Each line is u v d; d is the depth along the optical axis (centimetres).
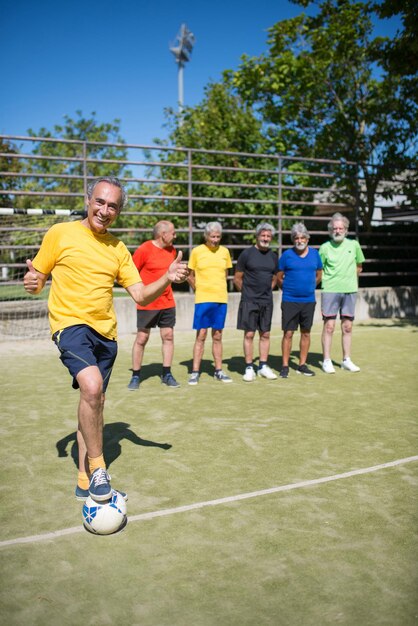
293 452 434
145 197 1147
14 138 988
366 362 821
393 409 563
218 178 1653
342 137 1662
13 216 1331
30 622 227
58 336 329
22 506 338
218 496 352
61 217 1351
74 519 321
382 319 1365
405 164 1573
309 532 304
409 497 350
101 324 337
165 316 652
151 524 314
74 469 399
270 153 1745
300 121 1791
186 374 735
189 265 670
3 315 1037
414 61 1345
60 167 2841
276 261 695
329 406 573
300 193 1686
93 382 309
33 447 447
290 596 245
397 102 1614
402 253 1611
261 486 368
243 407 567
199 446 448
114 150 2942
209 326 670
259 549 286
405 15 1309
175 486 367
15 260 1366
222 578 259
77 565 271
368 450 440
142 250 643
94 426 310
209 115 1720
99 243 338
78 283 329
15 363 809
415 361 828
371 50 1458
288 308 708
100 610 235
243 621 228
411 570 265
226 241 1736
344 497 350
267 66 1767
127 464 407
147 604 239
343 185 1609
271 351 915
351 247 738
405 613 232
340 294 741
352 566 269
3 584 254
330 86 1731
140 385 667
